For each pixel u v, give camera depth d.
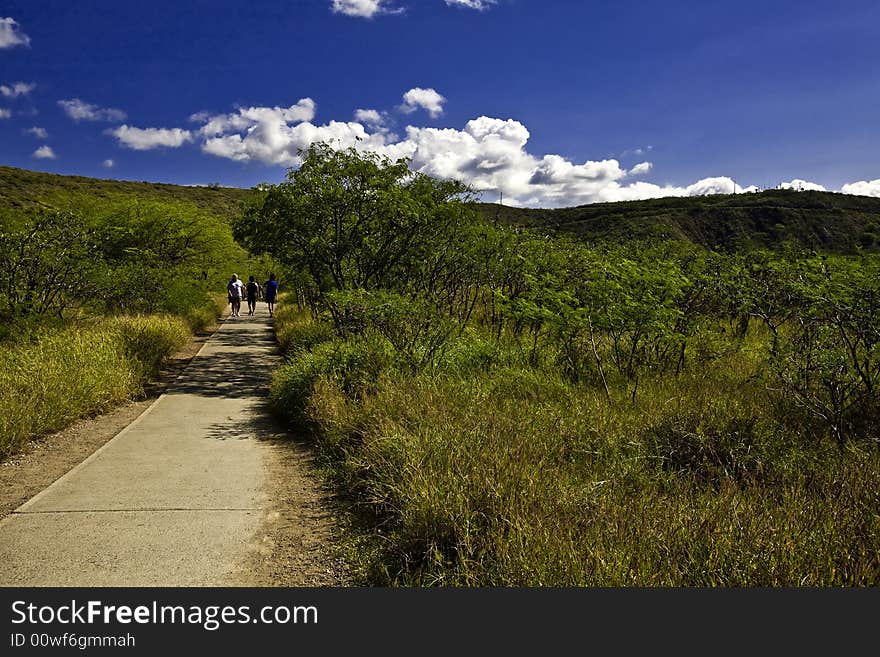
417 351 8.22
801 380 6.11
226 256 21.64
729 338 9.78
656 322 7.44
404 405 5.95
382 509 4.33
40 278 11.02
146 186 85.25
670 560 2.99
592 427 5.38
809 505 3.70
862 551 3.08
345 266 11.77
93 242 12.52
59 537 3.79
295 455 6.00
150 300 15.79
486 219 12.34
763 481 4.27
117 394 8.05
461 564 3.24
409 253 11.44
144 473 5.20
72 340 9.11
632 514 3.52
